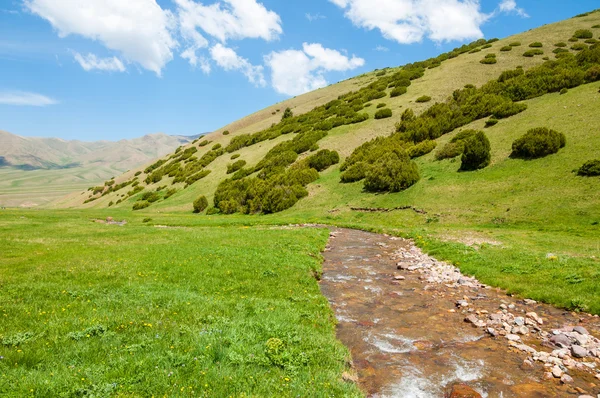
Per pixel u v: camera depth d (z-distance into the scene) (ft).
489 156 141.18
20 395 20.36
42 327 31.22
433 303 46.80
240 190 209.26
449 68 297.74
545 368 29.19
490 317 40.55
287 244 82.53
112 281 49.83
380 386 26.73
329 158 210.79
